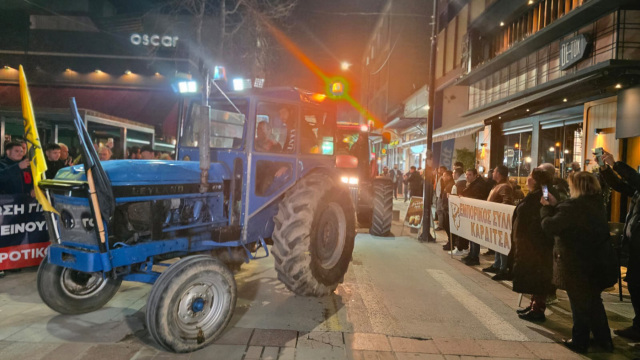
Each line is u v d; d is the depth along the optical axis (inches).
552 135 422.6
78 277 155.8
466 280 227.6
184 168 149.9
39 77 712.4
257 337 141.9
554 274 146.9
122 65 733.9
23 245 210.7
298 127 187.2
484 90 589.3
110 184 122.4
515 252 169.6
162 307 120.4
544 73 430.9
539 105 411.8
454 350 138.3
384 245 319.3
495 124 547.5
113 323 151.1
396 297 193.3
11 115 445.7
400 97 1062.4
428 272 242.1
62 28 780.6
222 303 136.5
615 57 315.9
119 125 475.8
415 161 927.7
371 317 165.8
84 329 144.9
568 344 143.4
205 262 131.1
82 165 142.6
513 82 501.4
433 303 186.9
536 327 162.7
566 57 372.8
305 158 193.0
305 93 190.4
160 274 136.9
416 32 1062.4
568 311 183.3
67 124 492.7
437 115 775.7
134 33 740.7
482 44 608.7
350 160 214.1
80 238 133.6
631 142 310.7
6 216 203.9
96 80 729.6
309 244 167.8
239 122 172.4
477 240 248.2
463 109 742.5
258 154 167.2
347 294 195.0
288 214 165.9
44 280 148.3
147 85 739.4
